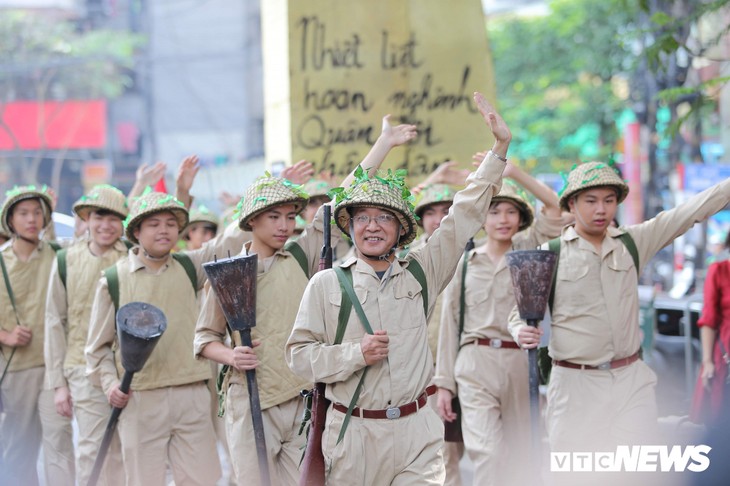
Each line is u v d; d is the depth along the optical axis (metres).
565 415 11.47
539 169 43.72
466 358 12.79
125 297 11.66
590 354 11.38
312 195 14.90
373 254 8.79
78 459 12.65
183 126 57.91
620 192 11.57
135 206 11.77
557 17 42.34
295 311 10.51
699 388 12.95
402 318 8.77
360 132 16.91
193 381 11.70
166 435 11.60
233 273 9.56
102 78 53.25
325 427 8.84
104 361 11.69
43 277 14.31
